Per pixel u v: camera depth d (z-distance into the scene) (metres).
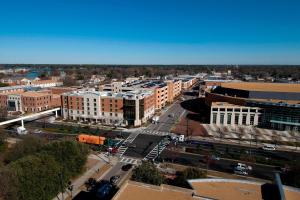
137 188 49.59
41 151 72.88
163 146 102.38
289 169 74.25
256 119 131.62
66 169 69.31
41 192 60.75
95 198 65.38
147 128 128.38
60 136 115.50
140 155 93.12
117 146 102.06
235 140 109.88
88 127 128.38
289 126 123.69
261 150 98.00
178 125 134.12
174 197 46.62
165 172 78.19
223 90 165.00
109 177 76.44
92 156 92.25
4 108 154.00
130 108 132.00
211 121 136.12
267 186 51.69
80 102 141.50
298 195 47.25
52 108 164.38
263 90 149.25
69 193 67.50
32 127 130.38
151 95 152.00
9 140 110.38
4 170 57.12
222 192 49.09
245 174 76.69
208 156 89.19
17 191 55.72
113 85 184.62
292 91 146.62
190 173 64.69
